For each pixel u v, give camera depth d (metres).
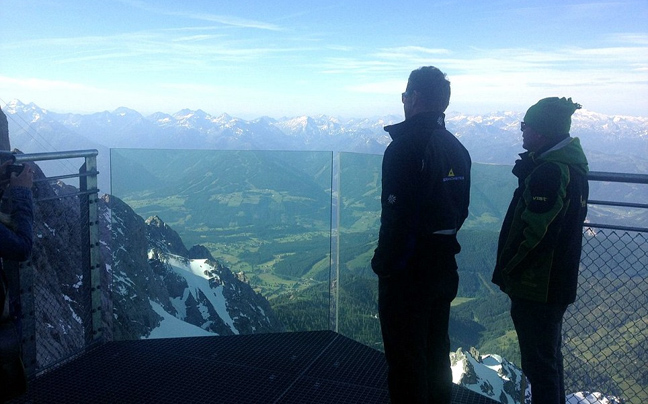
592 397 2.80
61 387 3.22
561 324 2.80
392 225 2.24
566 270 2.51
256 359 3.71
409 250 2.26
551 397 2.57
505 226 2.70
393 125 2.39
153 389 3.22
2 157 2.90
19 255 2.10
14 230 2.12
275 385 3.32
